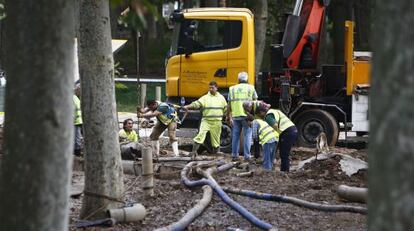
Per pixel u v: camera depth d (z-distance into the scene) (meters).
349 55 32.31
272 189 20.97
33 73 7.38
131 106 48.44
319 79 33.59
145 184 19.08
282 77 32.91
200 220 17.08
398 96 5.42
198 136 29.28
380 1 5.57
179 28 32.56
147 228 16.17
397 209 5.36
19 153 7.39
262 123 25.47
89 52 15.85
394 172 5.39
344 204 19.16
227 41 32.22
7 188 7.45
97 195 16.23
